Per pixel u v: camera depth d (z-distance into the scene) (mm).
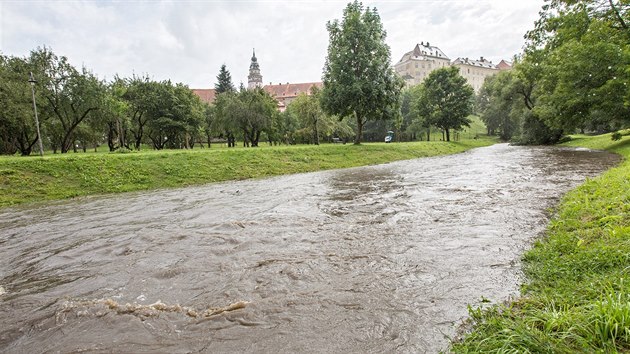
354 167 27484
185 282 5227
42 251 7246
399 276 5145
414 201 11133
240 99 50500
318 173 23328
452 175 18188
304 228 8172
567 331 3018
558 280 4395
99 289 5141
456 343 3389
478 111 115875
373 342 3549
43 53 33531
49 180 16625
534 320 3381
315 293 4691
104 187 17188
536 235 6727
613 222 6035
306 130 53375
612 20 17094
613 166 17672
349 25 35906
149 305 4547
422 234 7262
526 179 14938
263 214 9992
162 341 3738
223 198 13594
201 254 6492
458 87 55938
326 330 3799
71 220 10453
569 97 28156
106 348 3664
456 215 8828
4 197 14516
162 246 7137
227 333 3826
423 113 59031
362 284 4918
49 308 4617
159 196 15039
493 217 8375
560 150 33781
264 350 3488
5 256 7004
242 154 25234
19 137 38688
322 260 5938
